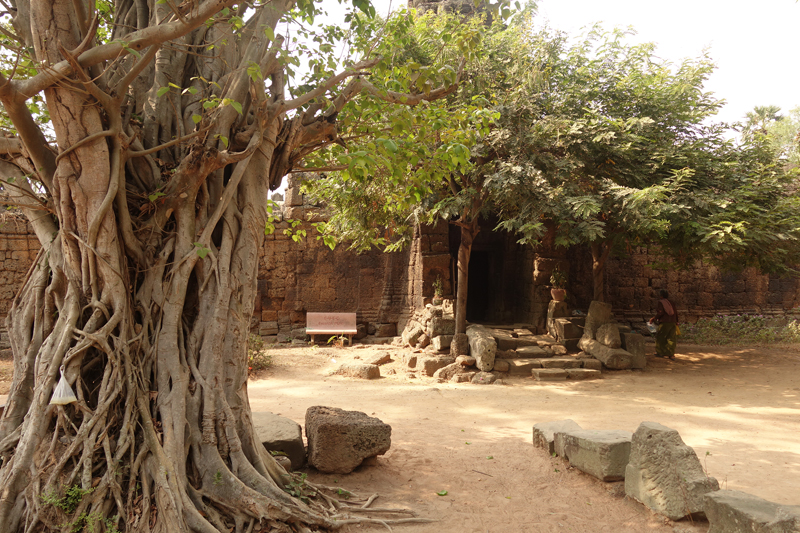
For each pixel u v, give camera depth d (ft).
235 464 14.56
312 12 17.69
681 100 43.14
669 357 48.47
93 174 14.44
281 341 59.26
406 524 15.47
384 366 45.62
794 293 71.61
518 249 56.80
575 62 43.45
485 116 22.94
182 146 17.35
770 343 56.59
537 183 35.06
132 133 16.48
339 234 49.42
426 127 22.25
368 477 19.24
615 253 54.29
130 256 15.67
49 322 15.01
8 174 16.35
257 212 17.61
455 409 30.81
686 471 15.29
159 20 16.96
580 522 15.72
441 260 54.03
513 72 38.04
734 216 37.68
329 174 44.11
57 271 15.12
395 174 19.95
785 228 39.73
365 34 21.53
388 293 61.11
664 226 36.83
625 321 65.72
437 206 39.99
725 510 13.35
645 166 40.91
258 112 16.60
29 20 15.28
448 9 56.29
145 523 12.61
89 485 12.56
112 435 13.78
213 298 16.06
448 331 44.47
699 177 41.42
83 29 14.30
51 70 13.05
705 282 68.95
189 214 16.24
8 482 12.61
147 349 15.03
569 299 51.39
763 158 44.55
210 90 18.31
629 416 28.68
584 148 37.14
